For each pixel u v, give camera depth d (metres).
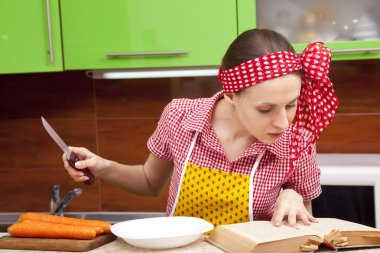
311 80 1.09
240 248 0.88
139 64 1.83
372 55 1.74
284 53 0.98
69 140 2.25
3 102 2.27
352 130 2.09
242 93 1.02
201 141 1.23
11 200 2.31
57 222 1.08
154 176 1.42
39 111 2.25
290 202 1.04
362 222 1.68
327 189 1.70
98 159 1.27
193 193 1.21
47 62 1.85
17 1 1.84
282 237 0.87
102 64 1.83
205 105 1.27
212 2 1.77
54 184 2.28
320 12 1.79
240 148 1.20
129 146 2.22
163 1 1.79
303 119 1.13
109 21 1.82
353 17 1.78
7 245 1.01
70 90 2.23
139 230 1.02
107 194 2.26
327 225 0.98
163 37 1.80
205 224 1.01
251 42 1.01
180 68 1.88
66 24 1.83
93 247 0.98
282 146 1.18
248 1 1.75
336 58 1.76
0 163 2.29
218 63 1.79
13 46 1.86
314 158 1.23
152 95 2.18
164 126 1.31
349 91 2.08
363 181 1.67
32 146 2.27
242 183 1.18
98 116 2.22
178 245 0.94
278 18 1.81
